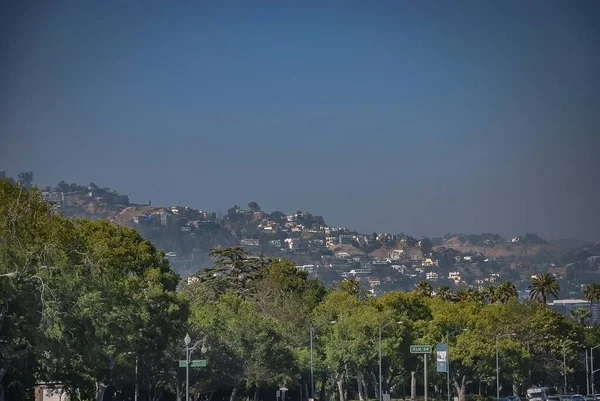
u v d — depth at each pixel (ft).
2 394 486.38
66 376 530.68
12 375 504.02
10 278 461.37
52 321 470.80
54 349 474.90
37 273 475.72
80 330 501.97
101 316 533.14
